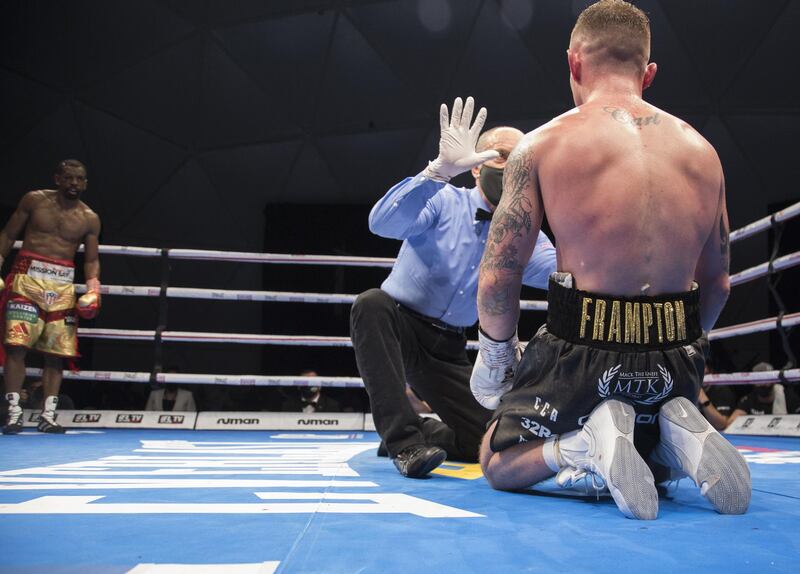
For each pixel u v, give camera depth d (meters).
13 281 4.61
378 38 10.30
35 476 2.13
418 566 0.99
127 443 3.78
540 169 1.76
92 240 5.00
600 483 1.64
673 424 1.63
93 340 11.98
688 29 9.61
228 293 5.49
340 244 12.43
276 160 11.63
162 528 1.25
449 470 2.53
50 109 10.45
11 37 9.59
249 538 1.17
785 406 6.54
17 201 10.87
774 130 10.41
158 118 10.96
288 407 7.50
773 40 9.53
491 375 1.89
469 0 9.83
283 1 9.94
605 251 1.67
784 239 11.15
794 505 1.62
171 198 11.76
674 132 1.76
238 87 10.78
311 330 12.69
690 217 1.70
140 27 9.98
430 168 2.42
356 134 11.33
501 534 1.23
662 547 1.13
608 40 1.86
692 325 1.70
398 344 2.53
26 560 1.00
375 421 2.42
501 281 1.76
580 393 1.66
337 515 1.41
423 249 2.79
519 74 10.44
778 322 4.65
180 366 12.48
